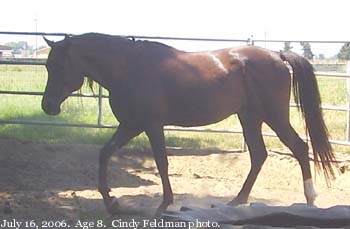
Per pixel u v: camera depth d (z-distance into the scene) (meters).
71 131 11.27
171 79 6.28
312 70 6.77
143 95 6.16
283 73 6.70
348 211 4.71
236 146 10.52
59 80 6.28
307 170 6.73
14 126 11.76
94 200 6.99
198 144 10.59
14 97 17.69
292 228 4.35
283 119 6.72
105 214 6.30
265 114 6.70
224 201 7.18
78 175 8.48
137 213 6.38
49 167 8.72
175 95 6.30
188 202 6.96
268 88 6.63
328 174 7.89
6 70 24.91
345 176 8.75
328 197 7.64
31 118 12.51
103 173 6.33
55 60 6.27
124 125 6.32
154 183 8.32
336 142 9.50
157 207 6.62
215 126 11.97
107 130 11.53
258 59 6.66
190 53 6.57
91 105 15.13
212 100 6.44
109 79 6.29
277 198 7.62
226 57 6.62
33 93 9.73
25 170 8.45
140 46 6.35
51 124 9.99
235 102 6.63
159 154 6.24
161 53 6.36
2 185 7.60
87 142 10.42
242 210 4.62
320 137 6.75
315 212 4.70
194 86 6.35
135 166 9.41
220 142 10.73
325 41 9.62
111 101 6.36
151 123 6.22
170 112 6.36
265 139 10.78
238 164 9.52
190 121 6.48
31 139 10.45
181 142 10.63
